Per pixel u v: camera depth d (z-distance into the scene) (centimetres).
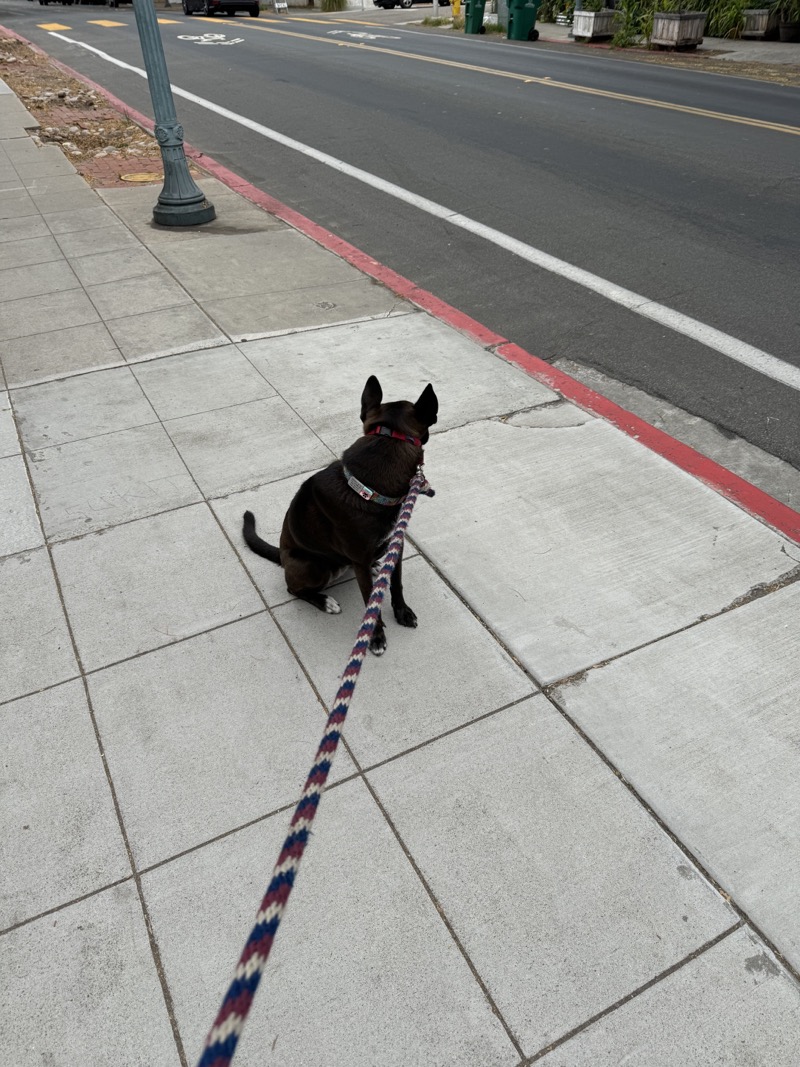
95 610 357
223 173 1045
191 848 262
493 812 272
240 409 509
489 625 349
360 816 272
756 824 267
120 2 3578
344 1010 221
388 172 1055
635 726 302
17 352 585
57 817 272
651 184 991
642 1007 221
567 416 503
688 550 390
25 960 233
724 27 2455
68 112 1398
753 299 676
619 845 262
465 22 2741
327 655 335
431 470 452
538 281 722
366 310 653
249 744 297
